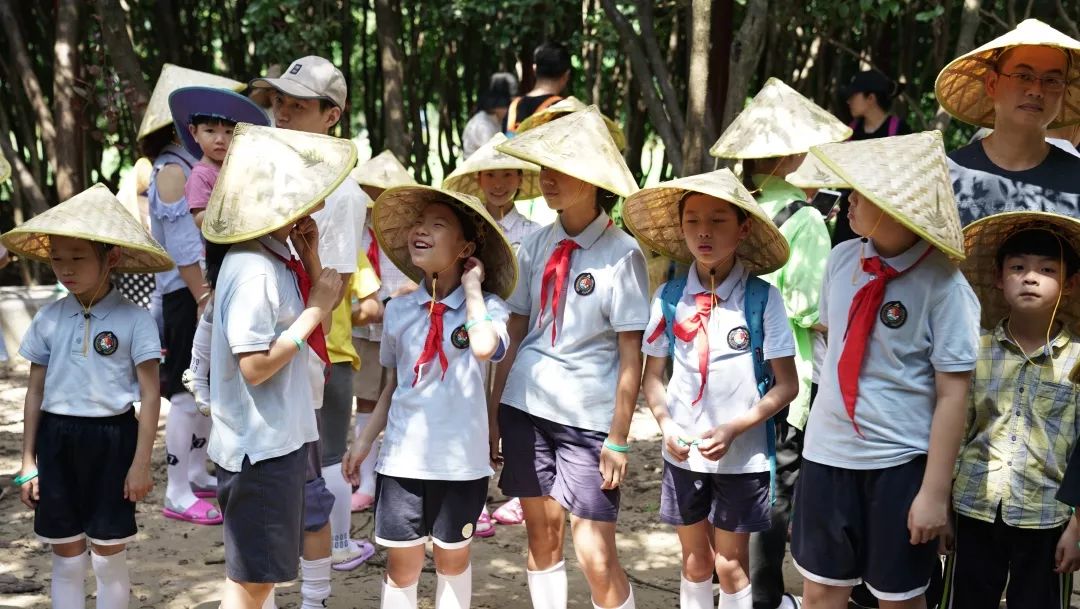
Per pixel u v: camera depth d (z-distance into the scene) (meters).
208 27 9.96
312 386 3.87
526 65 9.38
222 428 3.21
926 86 9.12
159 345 3.66
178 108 4.55
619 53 9.12
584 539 3.51
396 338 3.54
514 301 3.70
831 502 3.08
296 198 3.08
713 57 7.23
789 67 8.66
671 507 3.54
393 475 3.45
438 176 11.72
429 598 4.33
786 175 4.06
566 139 3.44
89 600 4.20
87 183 9.73
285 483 3.23
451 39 9.72
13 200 9.51
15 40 8.79
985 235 3.21
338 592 4.35
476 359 3.48
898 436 2.98
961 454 3.23
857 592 4.04
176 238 4.79
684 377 3.46
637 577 4.56
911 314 2.97
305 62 4.27
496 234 3.47
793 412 3.92
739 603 3.54
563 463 3.53
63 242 3.55
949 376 2.94
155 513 5.22
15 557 4.65
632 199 3.49
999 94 3.59
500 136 4.97
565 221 3.61
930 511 2.90
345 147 3.23
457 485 3.45
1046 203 3.57
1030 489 3.13
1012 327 3.19
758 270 3.53
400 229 3.62
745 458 3.42
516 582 4.49
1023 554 3.19
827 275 3.25
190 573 4.52
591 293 3.50
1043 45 3.45
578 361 3.52
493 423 3.74
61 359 3.64
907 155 2.91
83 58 9.49
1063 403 3.12
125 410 3.65
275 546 3.23
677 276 3.70
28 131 9.55
